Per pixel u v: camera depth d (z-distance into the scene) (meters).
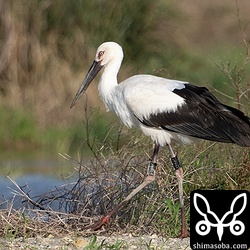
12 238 11.60
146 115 12.54
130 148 13.76
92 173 13.09
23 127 19.72
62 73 20.77
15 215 12.13
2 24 20.89
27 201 12.90
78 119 19.67
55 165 17.36
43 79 20.72
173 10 23.23
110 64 13.36
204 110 12.37
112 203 12.67
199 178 13.17
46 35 21.08
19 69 20.77
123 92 12.80
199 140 13.07
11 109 20.19
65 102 20.39
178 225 12.38
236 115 12.30
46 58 20.83
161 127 12.52
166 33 22.80
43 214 12.38
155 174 12.59
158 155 13.30
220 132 12.21
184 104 12.43
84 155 17.52
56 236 11.88
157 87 12.61
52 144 19.31
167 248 11.30
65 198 12.70
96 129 17.58
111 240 11.66
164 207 12.59
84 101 20.27
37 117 20.11
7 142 19.52
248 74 17.89
